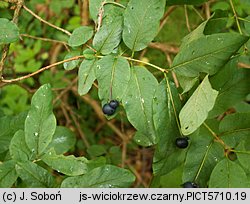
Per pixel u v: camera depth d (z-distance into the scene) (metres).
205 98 0.38
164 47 0.66
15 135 0.41
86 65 0.42
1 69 0.47
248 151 0.42
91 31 0.44
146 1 0.41
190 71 0.41
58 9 0.77
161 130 0.41
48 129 0.41
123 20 0.42
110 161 0.61
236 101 0.45
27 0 0.69
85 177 0.39
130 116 0.40
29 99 0.81
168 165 0.43
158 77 0.67
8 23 0.44
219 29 0.48
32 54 0.77
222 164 0.41
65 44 0.57
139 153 0.80
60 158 0.40
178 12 0.71
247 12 0.62
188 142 0.43
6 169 0.41
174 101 0.41
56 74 0.76
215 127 0.45
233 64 0.44
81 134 0.74
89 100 0.76
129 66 0.41
